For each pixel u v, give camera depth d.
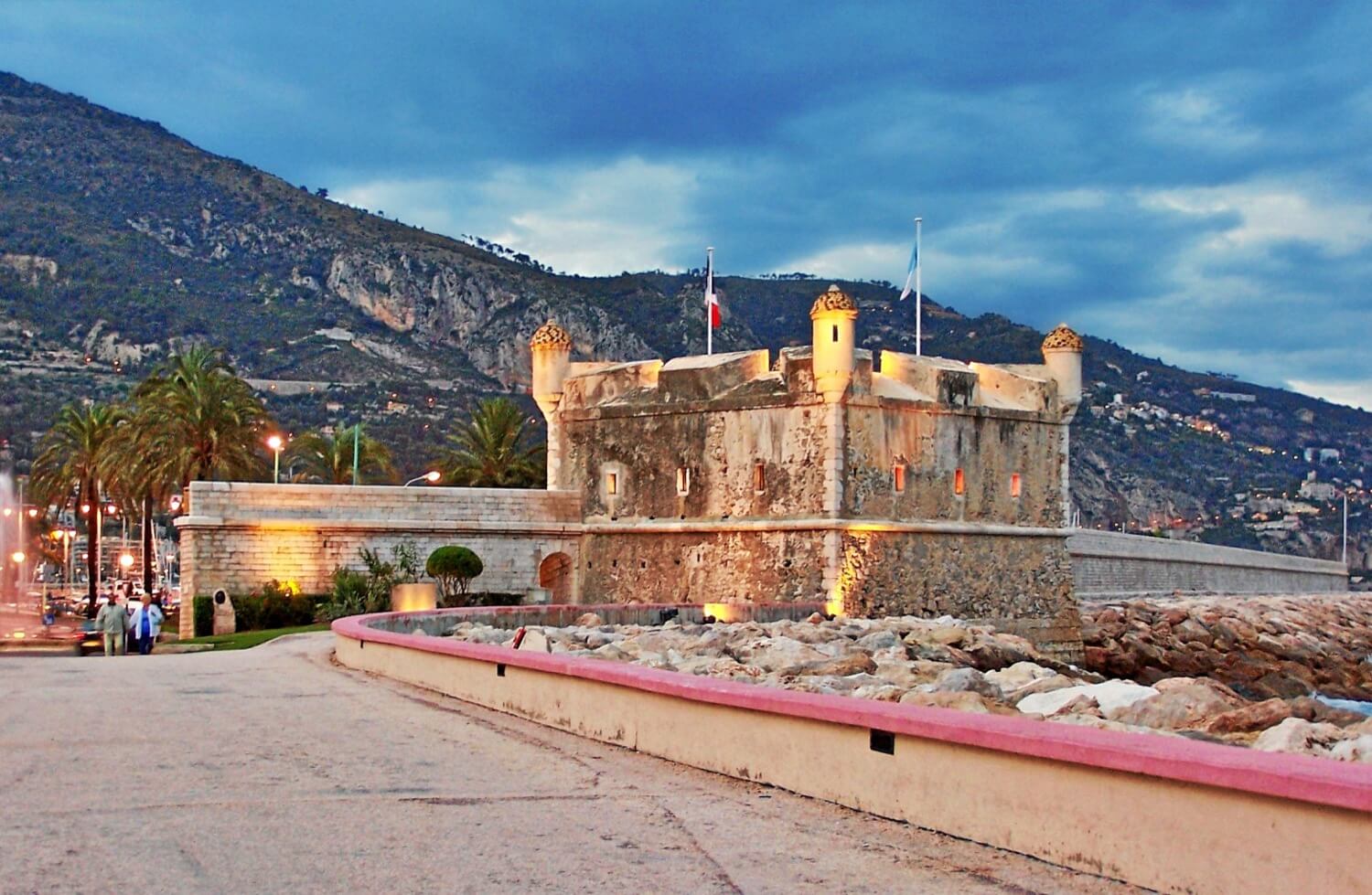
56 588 151.38
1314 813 9.32
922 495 59.97
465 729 19.34
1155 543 101.25
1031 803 11.57
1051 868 11.19
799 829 12.58
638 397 62.94
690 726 16.22
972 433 62.03
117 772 14.63
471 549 61.38
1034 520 64.25
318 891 9.95
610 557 62.78
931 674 29.61
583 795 14.01
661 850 11.58
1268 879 9.61
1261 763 9.74
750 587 58.62
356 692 24.86
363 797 13.48
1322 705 20.75
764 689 15.38
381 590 57.50
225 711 20.92
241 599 57.06
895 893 10.35
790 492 58.09
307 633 49.91
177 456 69.06
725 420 60.16
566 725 19.39
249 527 58.00
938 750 12.55
